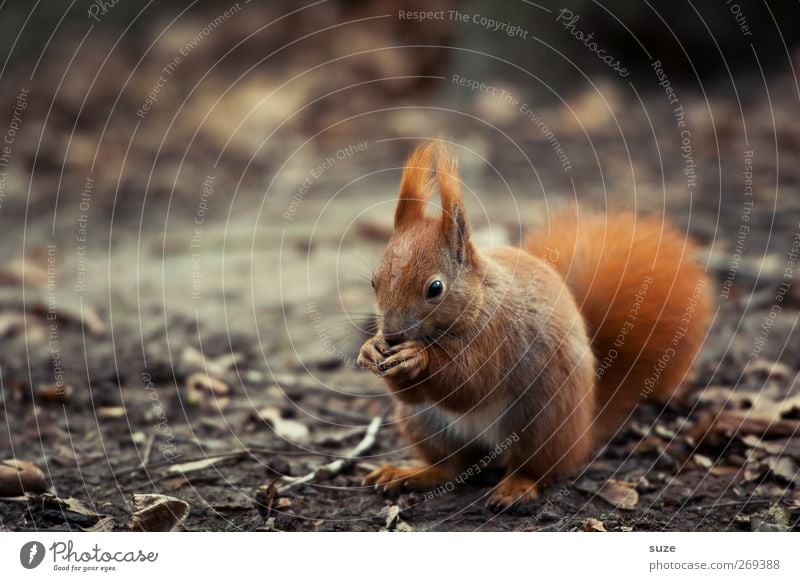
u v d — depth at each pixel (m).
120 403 4.52
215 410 4.46
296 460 3.90
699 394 4.28
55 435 4.12
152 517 3.24
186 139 9.77
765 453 3.66
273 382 4.82
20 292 6.21
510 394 3.41
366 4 11.55
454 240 3.30
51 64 11.52
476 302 3.31
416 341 3.24
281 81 10.70
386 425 4.31
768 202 6.69
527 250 4.16
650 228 4.27
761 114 8.71
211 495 3.53
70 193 8.62
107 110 10.50
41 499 3.44
